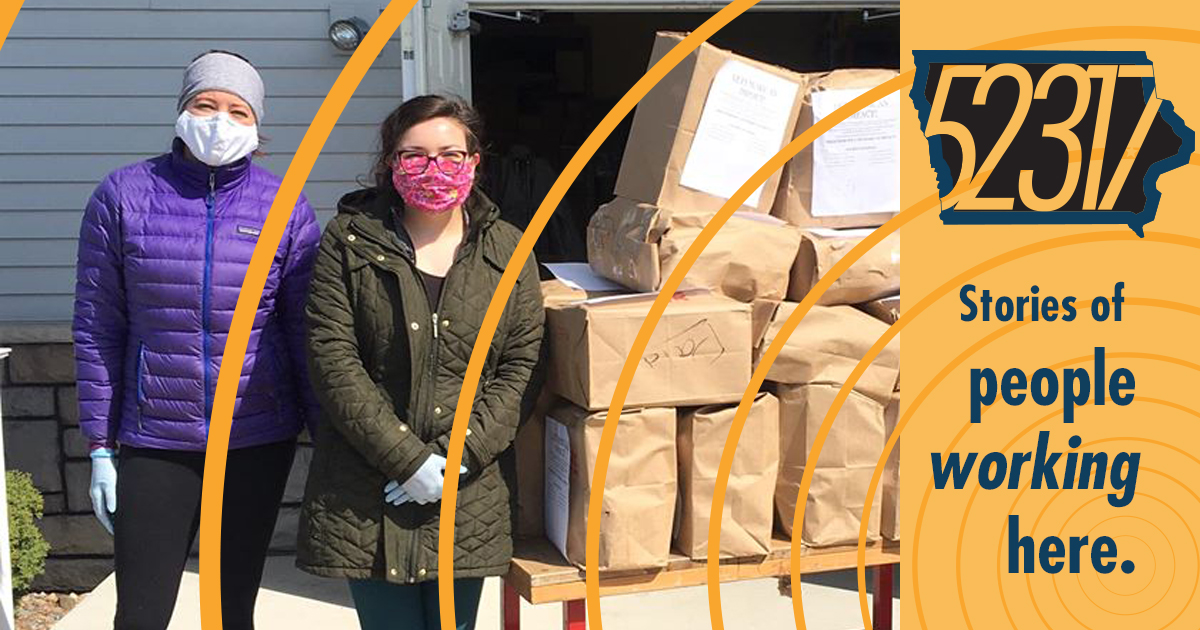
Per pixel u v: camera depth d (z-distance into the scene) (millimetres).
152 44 4465
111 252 2496
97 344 2533
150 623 2482
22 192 4480
